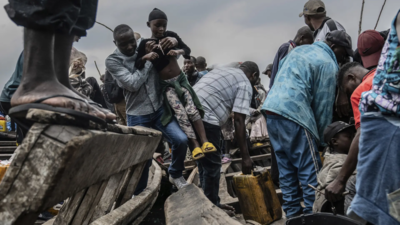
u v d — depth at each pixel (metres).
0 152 6.55
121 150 2.10
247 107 4.09
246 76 4.41
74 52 4.77
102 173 1.94
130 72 3.70
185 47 4.02
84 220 2.36
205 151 3.70
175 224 2.92
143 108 3.82
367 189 1.84
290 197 3.63
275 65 4.46
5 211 1.37
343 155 3.05
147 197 3.28
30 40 1.57
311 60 3.58
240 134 4.13
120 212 2.53
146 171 3.92
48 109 1.43
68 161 1.37
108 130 1.83
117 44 3.65
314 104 3.60
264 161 7.47
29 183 1.37
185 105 3.80
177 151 3.80
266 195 4.14
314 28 5.02
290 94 3.50
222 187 5.20
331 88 3.55
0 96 2.68
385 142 1.78
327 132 3.22
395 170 1.75
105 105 6.19
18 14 1.51
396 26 1.75
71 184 1.56
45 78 1.58
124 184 3.17
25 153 1.37
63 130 1.40
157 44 3.71
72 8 1.62
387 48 1.79
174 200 3.62
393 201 1.74
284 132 3.50
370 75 2.54
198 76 6.37
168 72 3.80
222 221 2.63
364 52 2.83
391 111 1.75
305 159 3.45
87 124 1.52
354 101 2.52
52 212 3.21
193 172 5.73
